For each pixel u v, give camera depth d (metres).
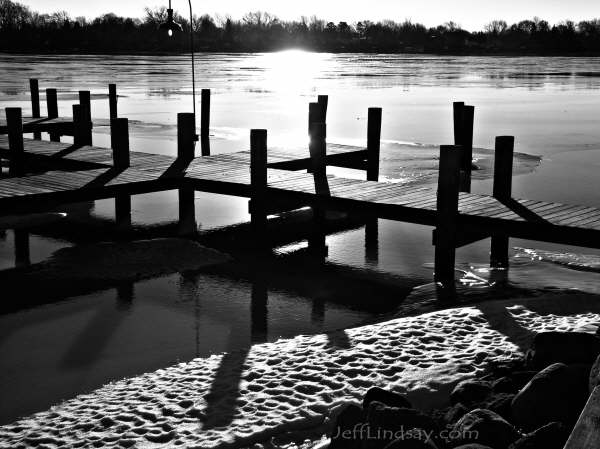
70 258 10.26
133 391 5.80
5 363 6.87
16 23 180.38
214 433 5.02
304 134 23.91
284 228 12.38
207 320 8.08
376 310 8.46
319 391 5.65
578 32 176.88
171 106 34.59
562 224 8.57
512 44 169.00
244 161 13.56
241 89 46.91
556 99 39.84
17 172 14.66
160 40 161.50
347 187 11.21
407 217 9.77
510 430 4.28
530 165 18.22
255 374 6.01
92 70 68.88
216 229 12.26
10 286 9.12
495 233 8.98
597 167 17.98
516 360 6.02
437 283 9.25
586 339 5.31
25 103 33.81
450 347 6.48
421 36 188.12
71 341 7.43
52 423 5.30
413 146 21.17
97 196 11.05
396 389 5.65
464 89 48.22
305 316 8.25
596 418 3.31
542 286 9.05
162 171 12.44
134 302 8.62
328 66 91.50
